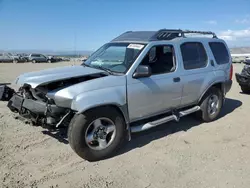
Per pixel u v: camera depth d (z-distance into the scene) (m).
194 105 5.66
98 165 3.83
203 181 3.43
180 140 4.80
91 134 3.87
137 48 4.48
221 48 6.11
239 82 9.24
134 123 4.71
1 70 21.64
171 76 4.79
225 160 4.02
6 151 4.16
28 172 3.57
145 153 4.24
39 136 4.79
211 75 5.62
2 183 3.28
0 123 5.44
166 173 3.61
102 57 4.91
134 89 4.19
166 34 4.99
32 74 4.29
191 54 5.29
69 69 4.54
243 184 3.36
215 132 5.25
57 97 3.65
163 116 5.15
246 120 6.07
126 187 3.27
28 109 3.99
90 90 3.74
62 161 3.91
